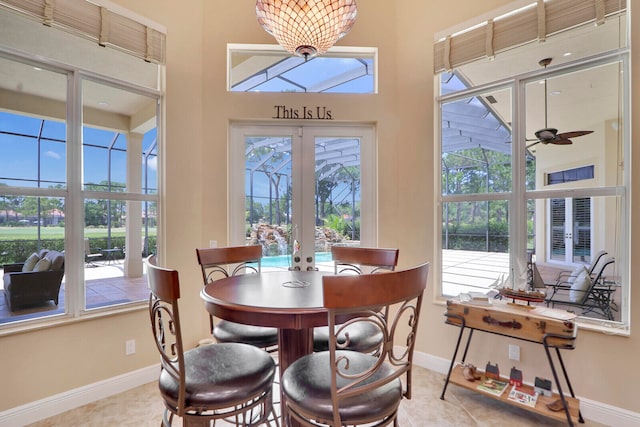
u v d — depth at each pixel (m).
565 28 2.28
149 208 2.79
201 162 3.01
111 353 2.45
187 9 2.94
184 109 2.91
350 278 1.12
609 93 2.21
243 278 2.06
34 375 2.12
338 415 1.16
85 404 2.30
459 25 2.77
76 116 2.40
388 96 3.13
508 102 2.65
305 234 3.18
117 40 2.51
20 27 2.18
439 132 2.97
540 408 2.05
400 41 3.12
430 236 2.94
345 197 3.21
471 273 2.81
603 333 2.11
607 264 2.22
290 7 1.74
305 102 3.11
